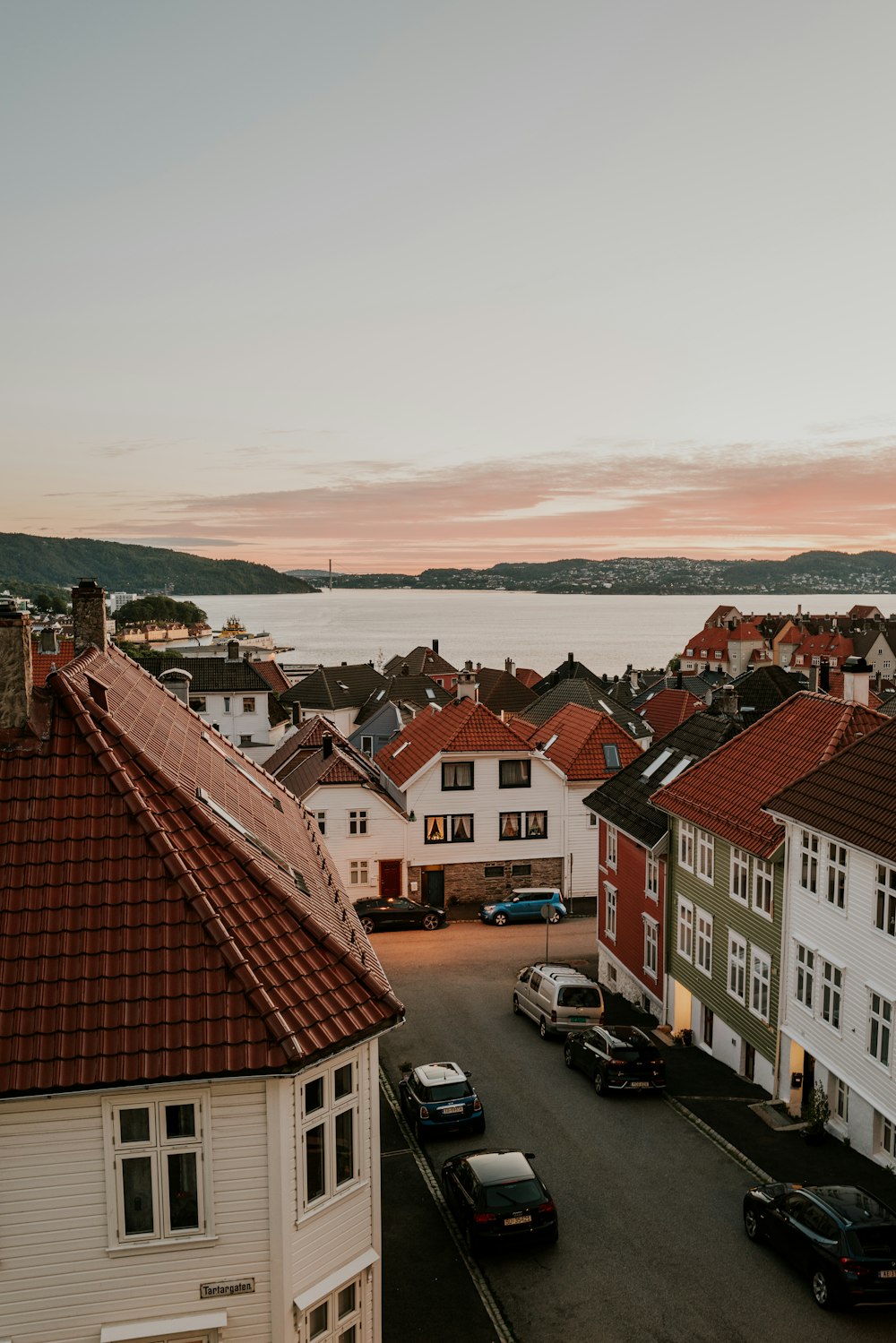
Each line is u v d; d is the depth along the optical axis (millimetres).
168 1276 13398
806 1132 24906
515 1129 25938
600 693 85188
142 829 14898
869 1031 23328
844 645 159125
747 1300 18406
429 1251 20281
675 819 34531
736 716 40719
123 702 22141
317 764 51969
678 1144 24938
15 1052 12711
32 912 13969
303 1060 13062
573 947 44812
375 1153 15289
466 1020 34750
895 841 21953
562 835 51469
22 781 15148
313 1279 14133
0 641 15391
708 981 32188
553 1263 19672
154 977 13570
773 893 27797
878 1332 17469
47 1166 13023
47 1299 13133
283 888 15570
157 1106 13148
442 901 50656
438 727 53688
